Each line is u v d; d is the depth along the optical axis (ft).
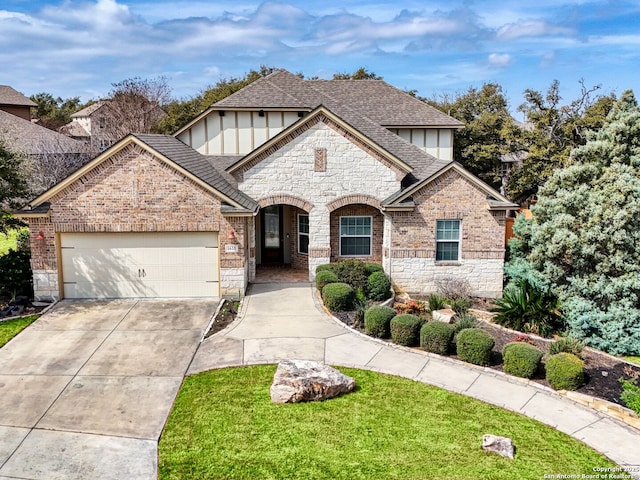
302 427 35.68
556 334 56.54
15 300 59.82
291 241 78.43
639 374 46.11
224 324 55.16
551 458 32.99
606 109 110.93
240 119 84.02
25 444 33.30
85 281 62.28
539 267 63.05
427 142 95.25
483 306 66.08
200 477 30.32
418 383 42.73
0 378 42.39
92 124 213.25
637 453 33.86
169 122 162.91
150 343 49.98
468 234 68.90
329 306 59.11
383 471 31.12
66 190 59.93
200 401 39.06
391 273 69.21
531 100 116.47
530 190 117.50
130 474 30.53
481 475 30.99
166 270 62.90
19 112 201.16
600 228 57.00
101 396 39.73
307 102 84.84
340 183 69.41
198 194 61.11
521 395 41.34
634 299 55.77
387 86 101.55
